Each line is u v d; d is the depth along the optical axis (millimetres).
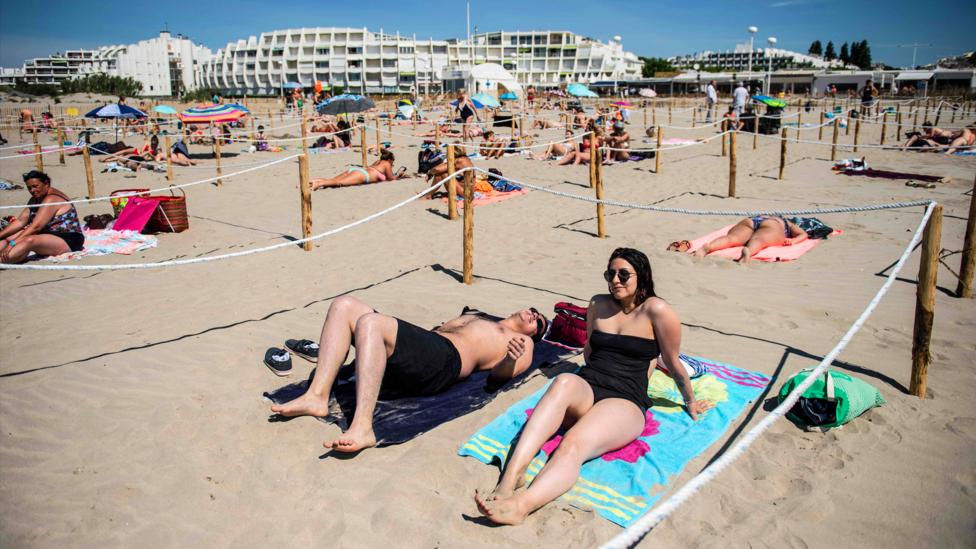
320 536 2879
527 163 16219
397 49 120125
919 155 16359
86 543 2865
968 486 3139
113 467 3441
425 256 7742
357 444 3410
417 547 2793
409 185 13070
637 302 3629
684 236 8484
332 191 12617
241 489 3234
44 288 6773
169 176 14383
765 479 3230
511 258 7613
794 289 6207
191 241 8773
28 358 4875
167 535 2908
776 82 76062
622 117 27688
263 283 6719
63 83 77688
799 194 11320
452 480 3252
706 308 5777
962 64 88062
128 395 4230
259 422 3844
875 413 3824
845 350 4762
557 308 4977
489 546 2779
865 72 70688
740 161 16016
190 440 3678
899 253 7297
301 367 4605
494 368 4320
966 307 5551
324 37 125562
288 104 47500
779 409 2830
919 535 2818
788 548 2750
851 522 2912
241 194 12555
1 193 13367
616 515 2934
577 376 3346
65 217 8055
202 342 5094
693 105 48219
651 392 4121
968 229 5648
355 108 20500
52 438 3738
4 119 33125
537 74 122500
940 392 4086
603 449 3240
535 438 3068
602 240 8328
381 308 5859
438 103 52906
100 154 19219
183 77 146375
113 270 7363
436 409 3928
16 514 3064
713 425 3693
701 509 2988
